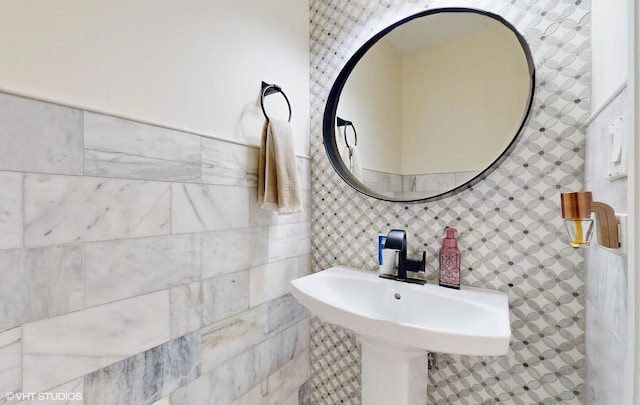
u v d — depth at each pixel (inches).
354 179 51.6
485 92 40.1
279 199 44.5
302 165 55.5
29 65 25.2
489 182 39.8
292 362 53.1
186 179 36.9
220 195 41.1
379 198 48.2
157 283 33.8
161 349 34.2
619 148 23.2
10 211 24.1
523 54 37.3
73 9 27.8
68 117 27.3
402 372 35.6
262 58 47.9
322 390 56.1
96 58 29.3
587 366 32.8
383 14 49.5
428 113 44.6
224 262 41.5
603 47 28.9
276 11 50.6
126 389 31.2
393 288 42.1
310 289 42.6
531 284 37.1
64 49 27.2
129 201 31.4
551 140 35.8
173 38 35.9
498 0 39.2
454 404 42.1
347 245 52.7
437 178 43.5
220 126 41.3
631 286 15.3
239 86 44.1
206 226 39.2
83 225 28.1
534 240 36.9
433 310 38.4
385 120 48.3
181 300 36.3
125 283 31.1
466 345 26.0
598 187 28.8
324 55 55.7
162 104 34.6
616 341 23.6
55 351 26.5
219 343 40.8
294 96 54.1
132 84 32.0
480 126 40.3
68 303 27.2
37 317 25.5
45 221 25.9
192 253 37.4
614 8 25.8
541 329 36.5
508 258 38.5
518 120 37.4
